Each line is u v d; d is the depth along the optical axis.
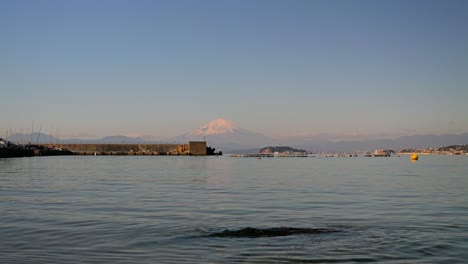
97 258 16.91
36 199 35.31
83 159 163.25
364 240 20.02
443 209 30.12
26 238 20.23
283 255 17.45
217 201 34.66
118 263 16.23
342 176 70.62
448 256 17.42
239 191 43.41
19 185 48.72
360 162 162.62
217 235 21.08
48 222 24.39
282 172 83.81
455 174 77.06
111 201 34.19
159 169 91.25
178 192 42.03
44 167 94.88
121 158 182.50
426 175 73.75
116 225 23.59
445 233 21.59
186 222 24.66
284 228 22.75
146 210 29.30
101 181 55.97
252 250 18.20
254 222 24.78
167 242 19.59
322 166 118.94
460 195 39.62
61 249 18.25
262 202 34.12
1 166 98.88
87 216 26.55
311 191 43.59
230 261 16.62
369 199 36.28
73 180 57.25
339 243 19.42
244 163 140.50
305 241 19.81
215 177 66.38
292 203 33.50
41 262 16.20
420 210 29.62
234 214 27.73
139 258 16.97
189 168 97.31
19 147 190.88
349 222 24.77
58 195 38.47
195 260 16.73
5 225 23.41
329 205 32.31
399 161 178.25
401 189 45.91
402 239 20.23
